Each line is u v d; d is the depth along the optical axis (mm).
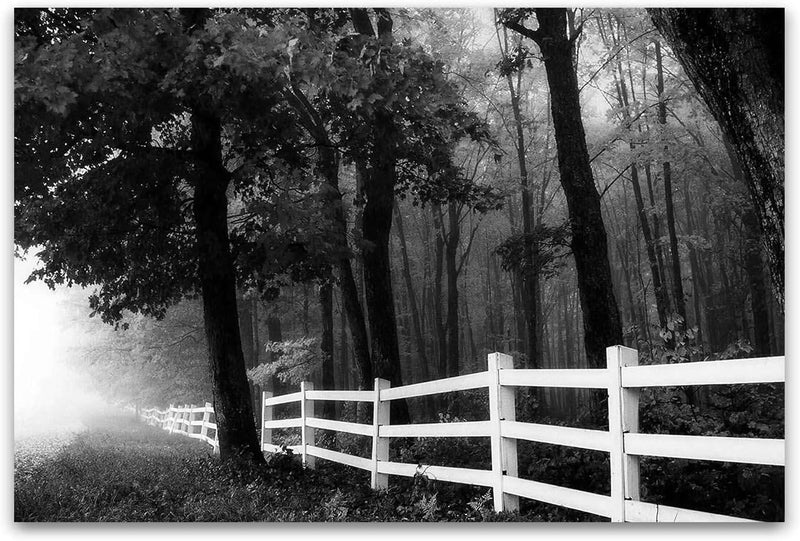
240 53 6918
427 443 8633
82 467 8367
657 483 5461
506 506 5301
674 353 6797
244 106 8414
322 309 18047
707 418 6039
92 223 9188
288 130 9758
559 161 10445
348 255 10195
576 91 10656
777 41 3371
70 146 8758
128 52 6949
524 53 12453
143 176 8969
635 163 18656
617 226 25734
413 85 8000
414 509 5715
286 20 7867
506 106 21578
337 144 11633
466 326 29172
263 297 11086
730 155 17797
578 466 6359
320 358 20219
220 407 9625
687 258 24406
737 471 5289
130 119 8289
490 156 21859
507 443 5367
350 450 11406
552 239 10609
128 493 6523
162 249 10289
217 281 9820
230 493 6395
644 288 21875
